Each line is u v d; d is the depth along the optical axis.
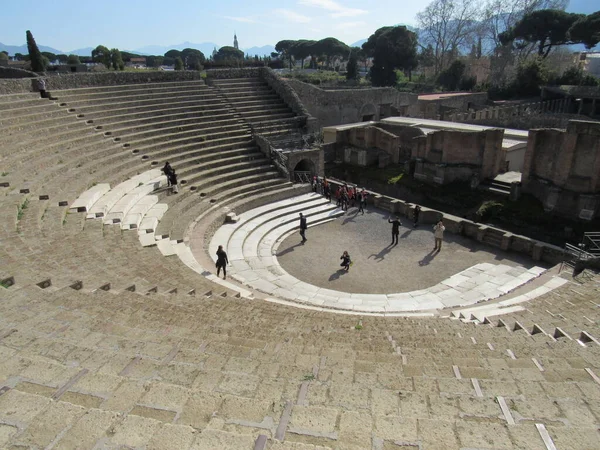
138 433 4.62
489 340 10.41
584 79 61.94
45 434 4.60
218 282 16.12
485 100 63.44
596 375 7.21
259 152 32.22
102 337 7.75
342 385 6.27
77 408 4.98
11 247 12.71
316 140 35.62
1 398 5.11
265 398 5.95
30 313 8.67
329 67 131.88
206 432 4.60
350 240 24.62
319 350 8.41
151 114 31.16
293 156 31.66
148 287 12.34
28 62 57.16
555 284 18.17
